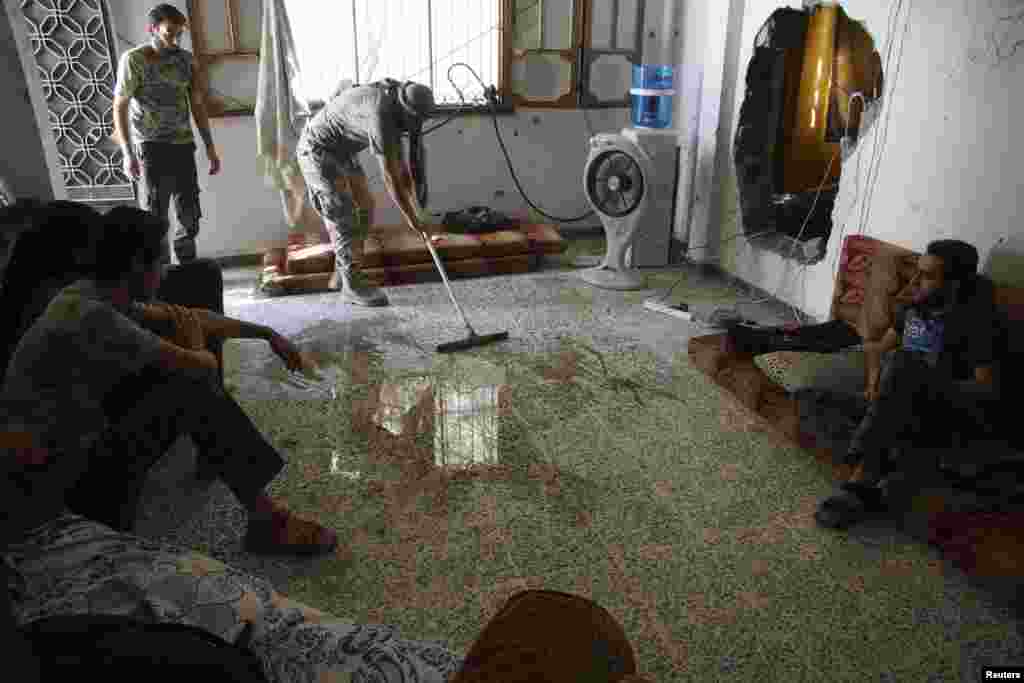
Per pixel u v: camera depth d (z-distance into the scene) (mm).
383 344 3621
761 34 4105
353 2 4684
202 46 4430
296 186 4680
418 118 3623
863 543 2174
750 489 2445
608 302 4273
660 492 2424
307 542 2076
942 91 2916
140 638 910
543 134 5379
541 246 4828
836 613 1896
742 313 4074
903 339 2412
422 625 1838
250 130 4664
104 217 1595
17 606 1112
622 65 5371
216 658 923
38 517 1354
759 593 1966
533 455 2641
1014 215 2613
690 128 4902
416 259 4562
